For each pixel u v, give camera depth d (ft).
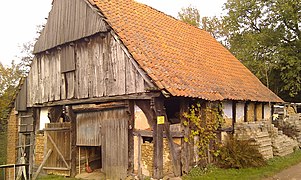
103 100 36.99
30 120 51.34
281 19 88.43
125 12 40.98
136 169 34.35
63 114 46.96
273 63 88.12
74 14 41.11
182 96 30.89
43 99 46.75
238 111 46.62
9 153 56.18
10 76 117.39
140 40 36.27
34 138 50.03
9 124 56.49
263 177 34.32
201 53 49.01
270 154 43.86
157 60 34.68
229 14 96.89
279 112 73.15
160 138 31.76
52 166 43.47
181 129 33.99
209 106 38.09
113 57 36.06
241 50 97.91
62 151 42.75
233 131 44.14
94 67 38.47
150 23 43.68
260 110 54.60
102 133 38.32
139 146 34.04
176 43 44.24
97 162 46.01
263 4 90.02
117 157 36.06
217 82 41.78
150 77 30.81
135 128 34.83
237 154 37.96
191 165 34.73
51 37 44.88
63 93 43.04
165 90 30.07
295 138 55.93
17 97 52.65
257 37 90.17
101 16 36.83
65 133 42.70
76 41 40.98
